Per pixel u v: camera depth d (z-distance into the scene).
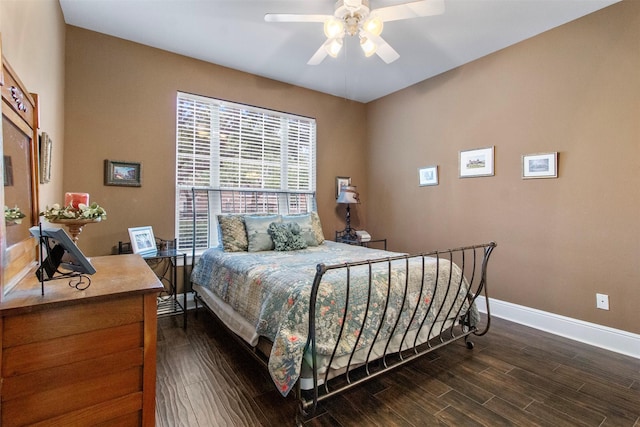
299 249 3.11
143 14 2.51
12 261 1.13
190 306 3.24
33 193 1.48
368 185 4.61
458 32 2.76
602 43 2.42
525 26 2.66
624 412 1.65
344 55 3.17
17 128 1.23
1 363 0.89
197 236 3.31
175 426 1.52
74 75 2.67
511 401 1.74
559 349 2.39
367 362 1.77
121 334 1.09
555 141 2.69
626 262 2.33
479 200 3.26
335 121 4.36
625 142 2.32
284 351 1.48
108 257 1.80
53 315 0.97
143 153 3.00
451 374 2.02
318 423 1.56
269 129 3.80
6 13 1.19
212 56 3.22
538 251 2.81
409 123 4.01
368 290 1.65
